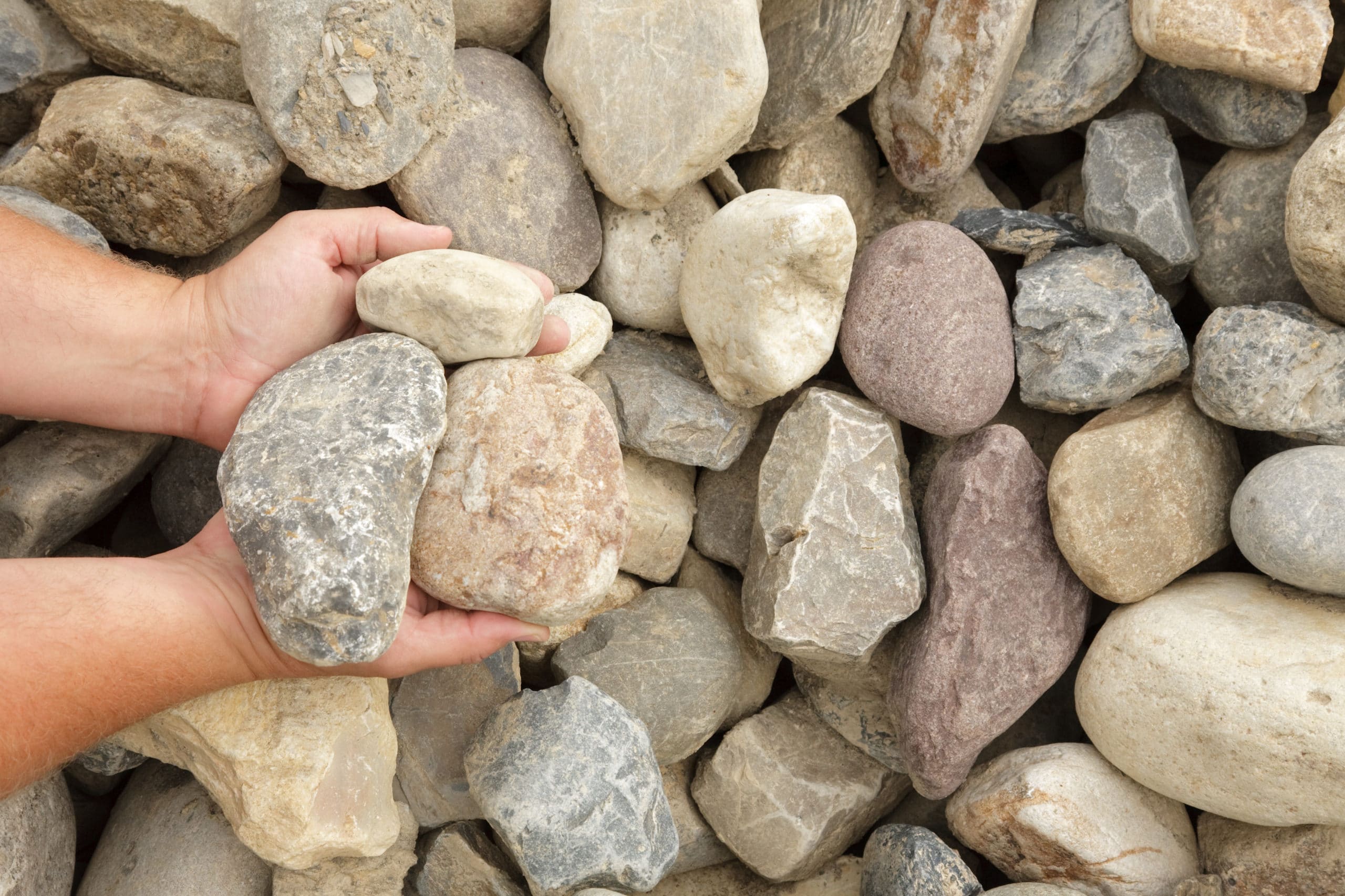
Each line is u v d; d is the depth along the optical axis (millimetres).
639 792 1848
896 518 1977
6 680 1425
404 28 1852
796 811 2074
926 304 1964
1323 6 1957
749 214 1875
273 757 1702
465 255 1736
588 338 1993
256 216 2021
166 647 1562
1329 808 1717
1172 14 1993
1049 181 2467
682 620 2104
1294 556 1760
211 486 2012
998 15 1960
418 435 1591
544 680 2160
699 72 1900
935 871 1883
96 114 1857
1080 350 1980
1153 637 1873
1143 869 1900
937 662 1947
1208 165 2309
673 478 2188
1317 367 1871
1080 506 1926
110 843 1933
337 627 1479
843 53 2021
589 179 2098
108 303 1791
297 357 1884
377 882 1856
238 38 1956
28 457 1862
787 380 1945
